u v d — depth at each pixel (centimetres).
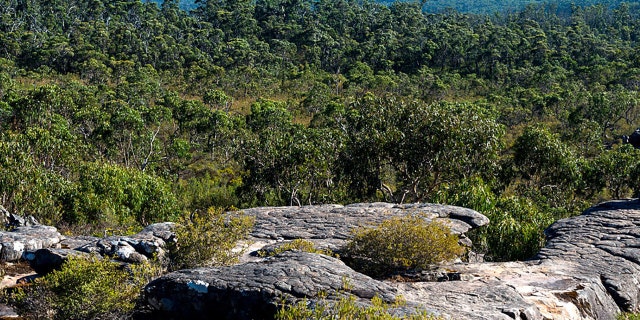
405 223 1072
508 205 1805
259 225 1398
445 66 9912
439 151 2194
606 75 7994
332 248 1139
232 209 1358
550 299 914
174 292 814
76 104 4581
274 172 2634
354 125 2775
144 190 2306
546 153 2638
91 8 11575
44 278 867
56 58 8162
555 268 1083
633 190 2783
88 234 1888
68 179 2477
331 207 1530
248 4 12744
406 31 11544
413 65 9975
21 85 6153
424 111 2258
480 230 1511
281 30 11212
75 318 820
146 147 3703
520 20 15725
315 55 9725
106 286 834
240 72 7681
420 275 1012
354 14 12688
